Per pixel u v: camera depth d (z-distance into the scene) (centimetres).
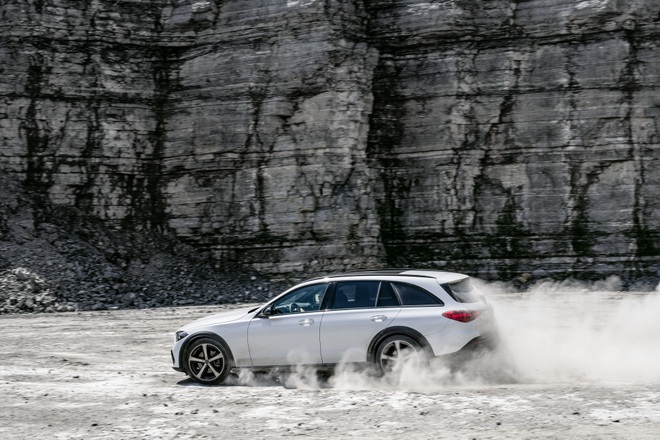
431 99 2592
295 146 2519
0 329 1688
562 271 2389
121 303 2166
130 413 800
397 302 909
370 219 2495
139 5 2658
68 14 2625
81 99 2606
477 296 933
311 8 2534
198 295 2288
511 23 2547
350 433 685
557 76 2492
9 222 2394
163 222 2605
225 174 2561
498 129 2533
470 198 2528
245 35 2605
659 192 2392
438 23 2569
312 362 926
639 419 688
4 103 2556
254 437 684
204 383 963
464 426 690
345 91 2523
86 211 2570
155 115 2634
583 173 2447
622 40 2439
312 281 962
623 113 2423
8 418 794
